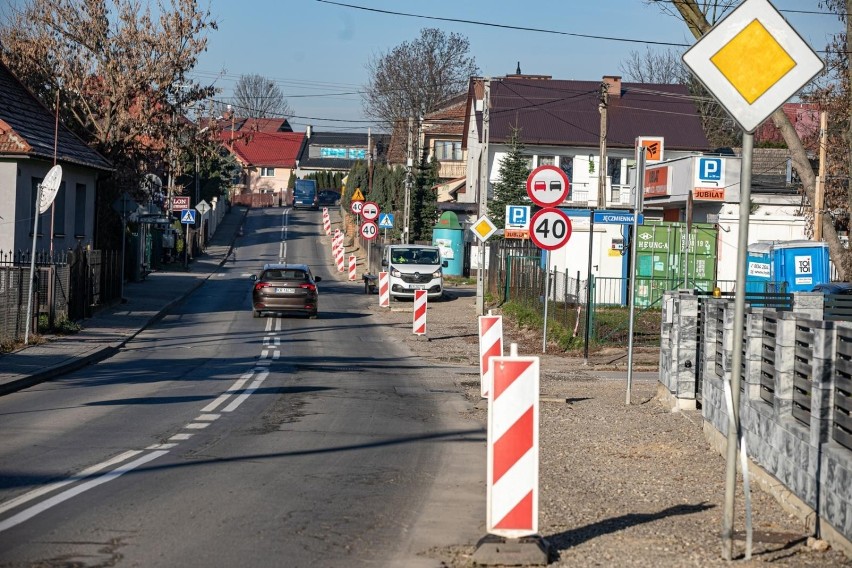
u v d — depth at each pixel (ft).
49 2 122.72
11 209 89.15
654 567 21.58
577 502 28.89
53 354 66.59
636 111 228.43
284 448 36.68
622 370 68.13
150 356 71.51
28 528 23.86
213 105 135.64
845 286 67.41
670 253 113.70
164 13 124.98
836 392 24.12
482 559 21.59
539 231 68.23
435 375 64.64
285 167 455.22
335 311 117.80
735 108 21.71
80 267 90.89
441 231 177.78
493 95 226.99
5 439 37.01
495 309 115.44
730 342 35.58
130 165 128.47
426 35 325.01
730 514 22.20
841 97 89.92
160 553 21.91
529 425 21.97
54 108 121.08
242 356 72.18
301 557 22.00
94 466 32.07
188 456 34.37
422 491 29.89
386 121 322.34
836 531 23.02
